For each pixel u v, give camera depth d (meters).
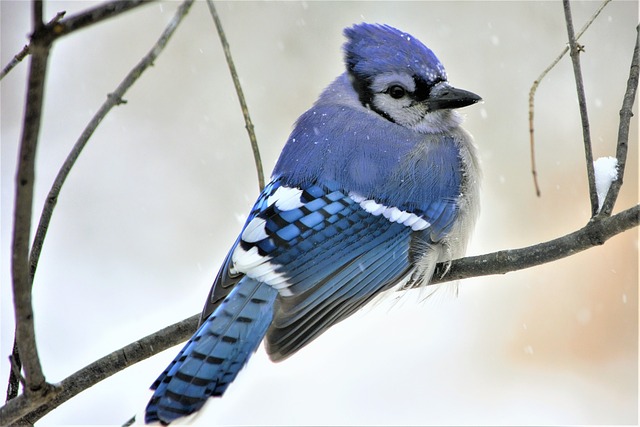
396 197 7.96
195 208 12.11
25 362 4.88
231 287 6.98
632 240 11.34
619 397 10.69
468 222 8.51
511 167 12.16
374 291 7.62
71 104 12.50
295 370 10.93
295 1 12.81
